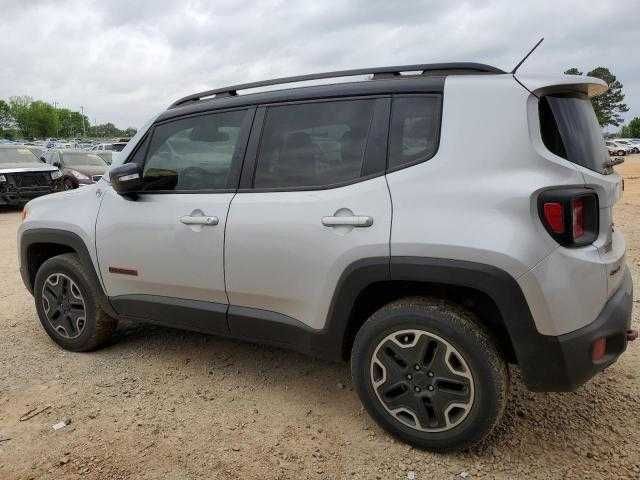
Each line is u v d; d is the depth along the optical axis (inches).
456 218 100.8
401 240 104.6
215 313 133.3
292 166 123.4
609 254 104.2
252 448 114.4
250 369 151.1
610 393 132.1
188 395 137.2
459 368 104.3
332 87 122.2
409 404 109.8
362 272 109.0
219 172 133.9
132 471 107.9
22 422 126.0
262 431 120.4
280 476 105.3
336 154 117.8
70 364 156.8
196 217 131.5
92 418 127.2
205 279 132.3
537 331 96.9
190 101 147.6
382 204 108.2
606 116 3277.6
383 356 111.2
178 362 156.6
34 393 139.5
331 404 131.3
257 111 130.6
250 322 128.4
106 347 168.6
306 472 106.3
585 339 96.9
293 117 125.2
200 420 125.6
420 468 106.1
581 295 96.6
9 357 162.4
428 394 107.6
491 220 98.0
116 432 121.2
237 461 110.2
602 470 104.1
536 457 108.4
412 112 111.1
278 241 119.6
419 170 106.8
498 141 101.3
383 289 115.1
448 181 103.7
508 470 104.7
